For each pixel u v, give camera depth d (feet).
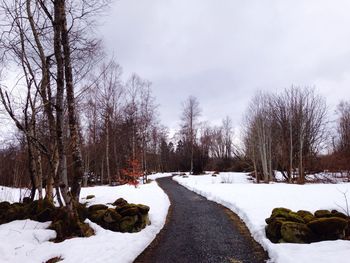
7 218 31.32
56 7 28.99
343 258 20.53
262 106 125.39
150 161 174.70
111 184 101.45
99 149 115.03
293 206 41.29
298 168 116.57
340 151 120.78
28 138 33.27
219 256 24.75
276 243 25.98
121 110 112.78
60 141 28.35
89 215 32.40
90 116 105.60
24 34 30.27
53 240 26.40
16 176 66.64
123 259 22.82
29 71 30.27
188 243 28.71
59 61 28.73
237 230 33.24
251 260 23.62
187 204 53.52
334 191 55.47
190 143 174.60
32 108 32.68
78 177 31.60
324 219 26.91
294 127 117.70
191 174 157.48
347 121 130.52
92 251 23.49
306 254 22.09
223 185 82.07
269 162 120.78
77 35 32.89
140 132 113.50
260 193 56.95
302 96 119.85
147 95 117.50
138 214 32.22
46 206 31.65
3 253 22.08
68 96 30.55
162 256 25.04
